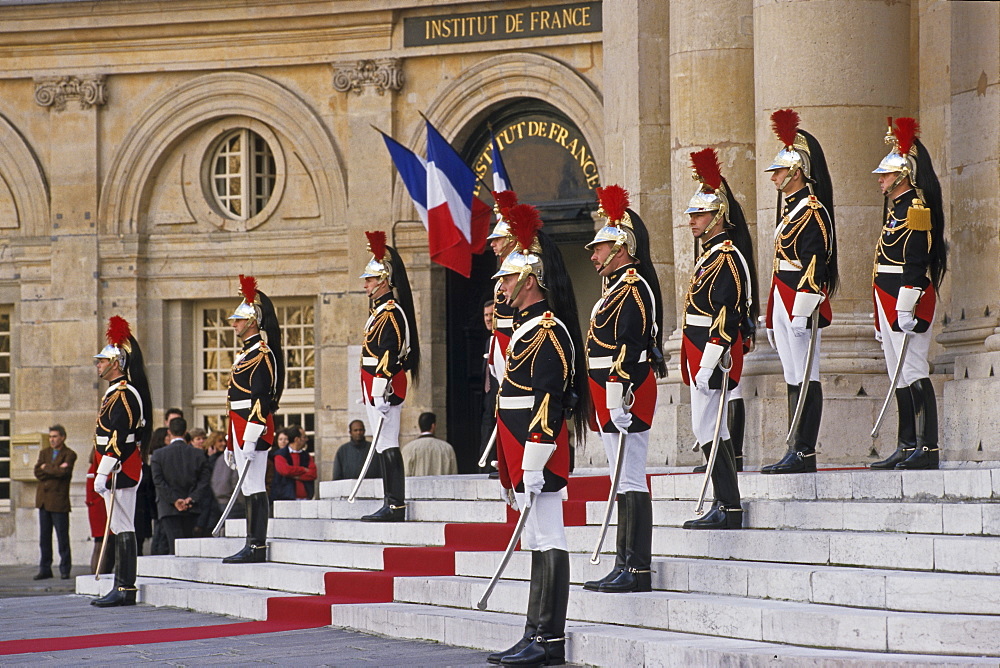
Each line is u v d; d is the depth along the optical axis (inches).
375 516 733.3
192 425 1282.0
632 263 517.3
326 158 1224.8
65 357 1267.2
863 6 716.7
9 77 1270.9
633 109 898.1
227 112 1248.8
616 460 510.0
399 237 1197.7
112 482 743.7
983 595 424.8
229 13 1225.4
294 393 1267.2
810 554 496.7
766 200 738.8
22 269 1279.5
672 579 516.7
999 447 619.5
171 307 1279.5
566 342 484.1
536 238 489.7
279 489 1033.5
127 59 1258.6
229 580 747.4
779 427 729.0
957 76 675.4
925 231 568.1
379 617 592.7
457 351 1206.3
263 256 1254.3
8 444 1309.1
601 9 1140.5
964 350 667.4
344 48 1212.5
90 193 1266.0
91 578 815.7
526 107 1182.3
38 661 546.3
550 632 485.1
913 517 494.0
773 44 727.1
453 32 1182.9
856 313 721.0
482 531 660.1
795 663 409.1
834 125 714.2
